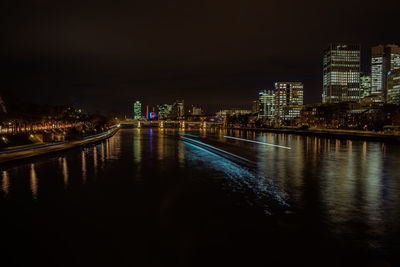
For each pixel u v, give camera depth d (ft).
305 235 34.35
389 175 75.61
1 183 64.90
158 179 70.18
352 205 46.78
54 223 38.63
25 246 31.53
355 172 80.53
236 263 27.61
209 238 33.40
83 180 68.85
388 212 43.09
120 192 56.65
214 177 72.90
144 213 42.88
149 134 390.42
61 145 154.92
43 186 62.08
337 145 193.88
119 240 32.86
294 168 88.63
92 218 40.65
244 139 274.57
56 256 29.17
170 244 31.71
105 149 154.20
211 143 214.48
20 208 45.73
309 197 52.06
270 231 35.58
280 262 27.84
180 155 126.31
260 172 80.33
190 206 46.50
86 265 27.32
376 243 32.14
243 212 43.24
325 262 27.86
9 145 131.13
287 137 316.40
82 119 460.55
